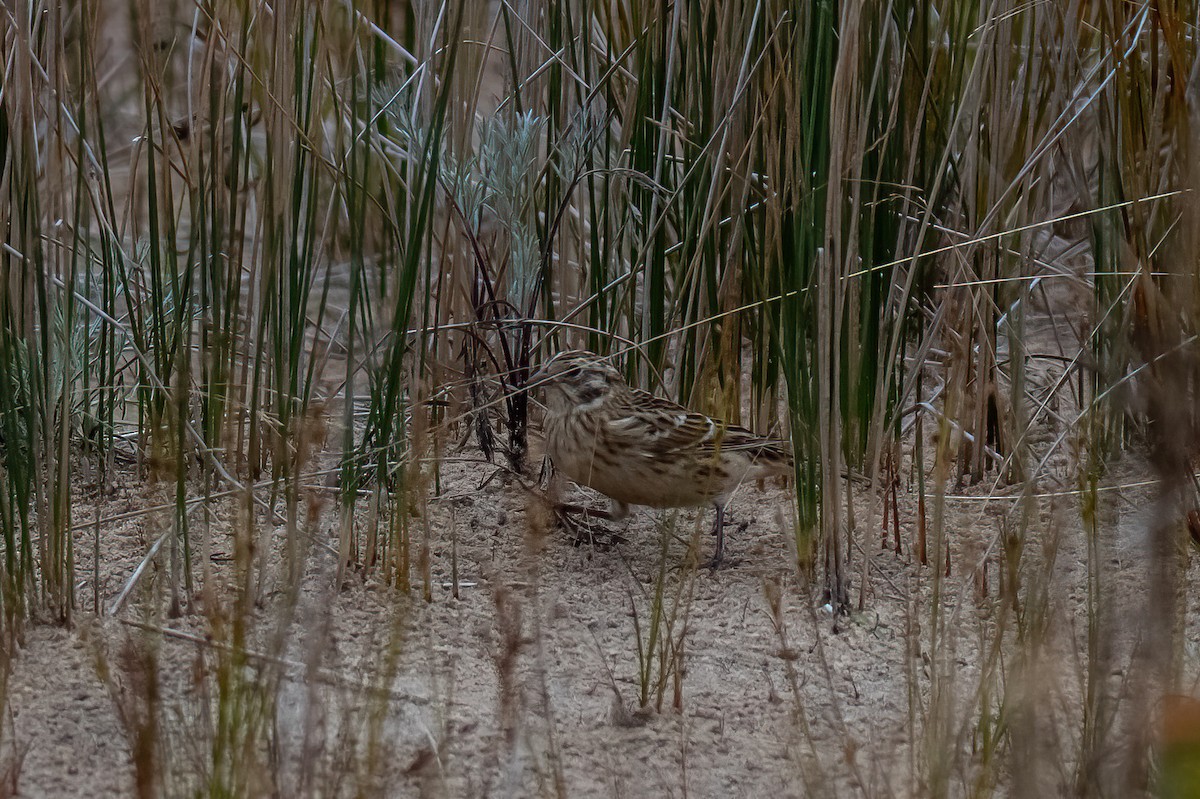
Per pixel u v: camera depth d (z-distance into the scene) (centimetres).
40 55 1038
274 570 973
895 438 1117
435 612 940
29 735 769
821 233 923
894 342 970
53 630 879
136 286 1109
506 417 1209
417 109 1106
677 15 1088
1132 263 957
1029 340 1373
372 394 1005
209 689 803
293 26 1038
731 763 781
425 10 1088
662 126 1098
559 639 915
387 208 1133
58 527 890
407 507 972
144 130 1126
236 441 1110
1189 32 1016
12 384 873
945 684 771
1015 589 817
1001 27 1040
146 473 1108
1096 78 1153
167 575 949
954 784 743
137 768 640
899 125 1074
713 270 1109
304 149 989
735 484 1034
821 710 839
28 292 896
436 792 716
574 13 1236
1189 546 995
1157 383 622
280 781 691
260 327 992
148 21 989
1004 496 1078
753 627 941
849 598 970
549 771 755
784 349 978
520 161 1094
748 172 1036
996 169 1073
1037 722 709
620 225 1173
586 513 1089
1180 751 565
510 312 1170
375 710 727
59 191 1089
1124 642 863
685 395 1159
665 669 834
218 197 1074
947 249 1031
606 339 1152
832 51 991
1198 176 626
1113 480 796
